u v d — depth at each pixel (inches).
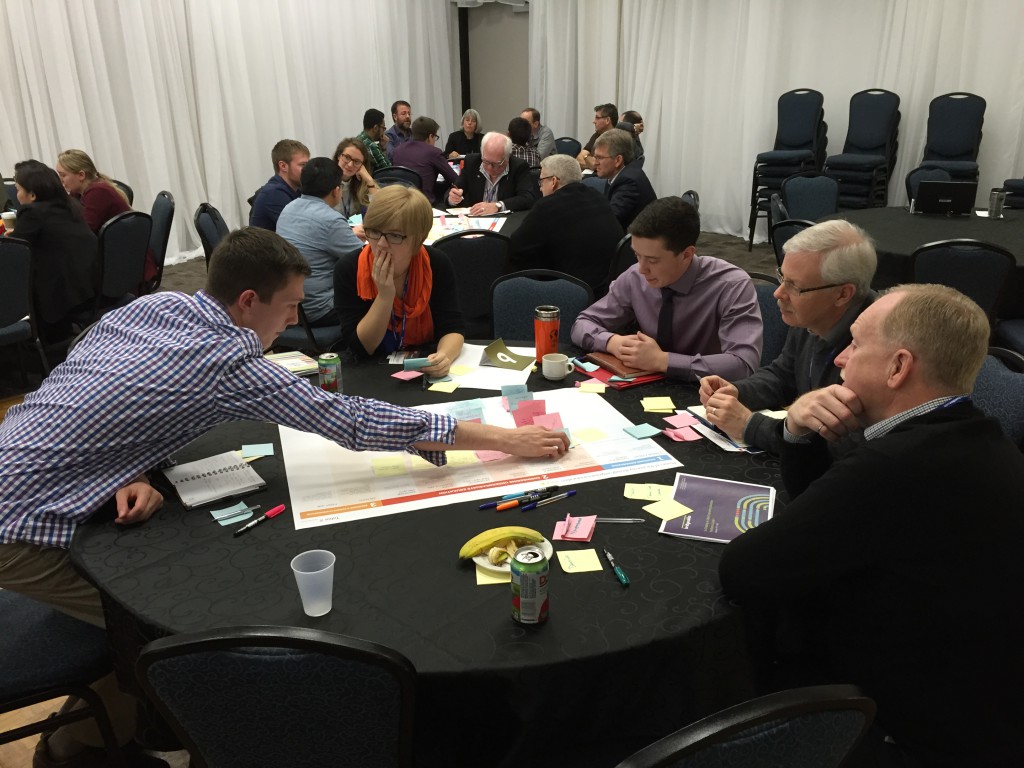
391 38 324.2
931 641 42.3
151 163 260.1
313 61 299.1
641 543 51.2
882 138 256.4
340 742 40.3
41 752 65.2
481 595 46.0
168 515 55.4
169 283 241.6
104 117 247.8
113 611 47.5
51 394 55.8
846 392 48.1
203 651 36.2
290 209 136.7
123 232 159.8
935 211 179.6
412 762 41.6
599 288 144.8
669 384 79.0
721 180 305.0
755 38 277.9
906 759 44.5
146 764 66.0
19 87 231.9
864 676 45.1
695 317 87.5
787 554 43.0
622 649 41.4
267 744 40.6
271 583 47.4
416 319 90.7
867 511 41.4
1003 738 42.2
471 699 40.9
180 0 257.4
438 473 60.9
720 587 46.6
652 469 61.1
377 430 58.3
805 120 268.4
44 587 55.4
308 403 56.9
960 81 247.4
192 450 65.0
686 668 43.7
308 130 299.9
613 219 144.6
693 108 304.2
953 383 43.2
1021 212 182.9
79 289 155.3
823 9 269.6
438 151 238.4
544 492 56.9
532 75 350.3
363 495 57.6
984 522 40.5
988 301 126.0
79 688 55.9
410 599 45.7
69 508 53.6
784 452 53.9
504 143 199.9
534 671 40.3
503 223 175.6
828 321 69.2
